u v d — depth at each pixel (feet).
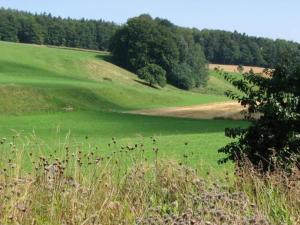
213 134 138.41
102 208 17.87
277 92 33.09
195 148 98.27
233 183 25.94
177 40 512.22
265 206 20.89
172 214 16.35
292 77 32.94
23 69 413.80
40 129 167.02
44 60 451.94
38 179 19.54
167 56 498.69
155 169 23.72
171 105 345.92
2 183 18.47
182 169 23.77
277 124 32.40
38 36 632.38
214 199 18.69
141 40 505.25
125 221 17.51
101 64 482.69
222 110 261.44
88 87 324.19
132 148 25.75
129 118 216.33
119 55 523.70
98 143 96.84
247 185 23.99
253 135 33.19
